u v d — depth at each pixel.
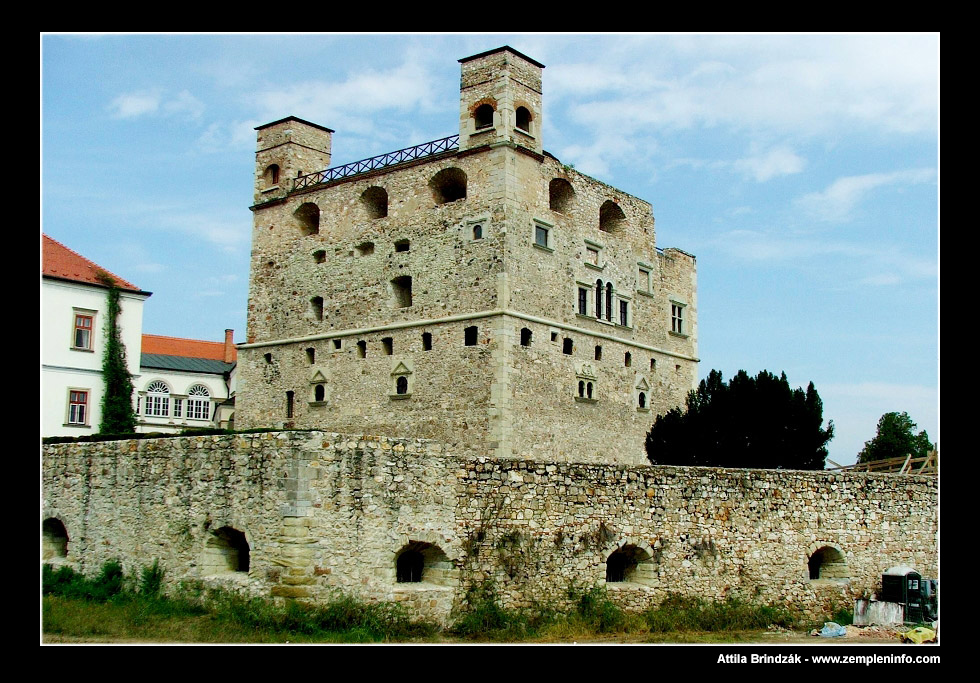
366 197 53.81
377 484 27.33
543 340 49.34
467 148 49.53
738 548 32.66
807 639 29.86
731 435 46.97
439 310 49.47
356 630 25.41
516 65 49.75
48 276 54.41
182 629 25.33
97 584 30.67
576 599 29.45
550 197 52.66
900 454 71.31
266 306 56.22
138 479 30.84
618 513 30.75
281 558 26.20
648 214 58.03
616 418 53.44
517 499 29.22
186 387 84.50
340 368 52.53
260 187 57.62
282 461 26.73
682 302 59.88
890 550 36.19
